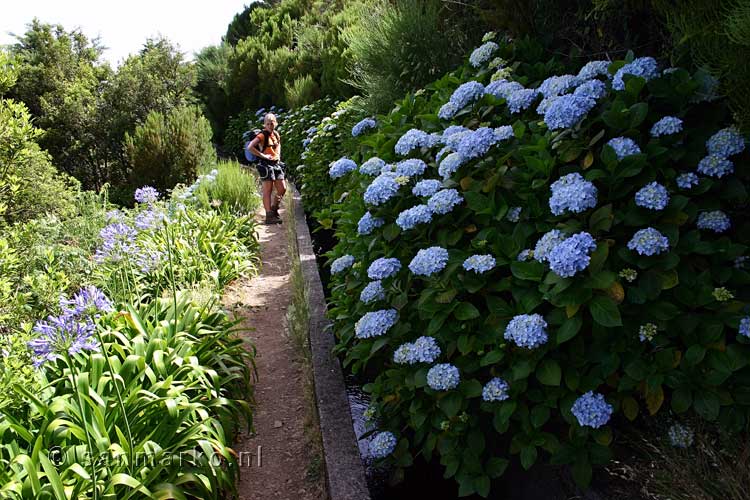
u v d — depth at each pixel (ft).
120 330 11.41
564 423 8.43
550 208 8.18
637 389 7.38
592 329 7.51
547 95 9.73
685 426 7.11
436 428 8.62
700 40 7.04
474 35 15.94
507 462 8.00
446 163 9.41
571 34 12.94
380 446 8.79
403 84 17.16
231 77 59.21
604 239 7.45
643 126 8.22
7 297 11.25
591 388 7.36
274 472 10.06
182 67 39.42
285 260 22.85
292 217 25.55
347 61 29.01
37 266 14.32
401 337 9.52
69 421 8.27
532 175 8.63
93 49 40.11
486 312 8.71
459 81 12.99
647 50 10.85
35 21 36.47
